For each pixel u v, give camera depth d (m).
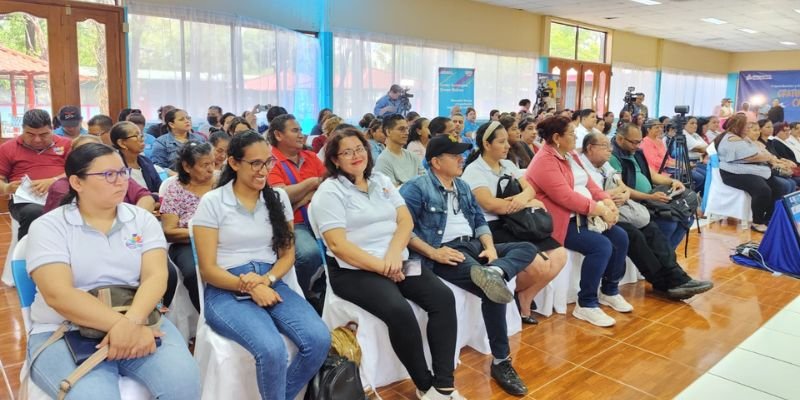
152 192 3.16
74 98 5.65
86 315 1.54
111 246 1.67
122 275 1.68
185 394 1.56
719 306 3.40
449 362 2.15
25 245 1.68
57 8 5.45
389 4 8.12
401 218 2.34
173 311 2.45
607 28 11.87
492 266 2.43
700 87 15.28
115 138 3.02
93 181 1.61
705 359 2.68
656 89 13.64
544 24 10.41
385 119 3.57
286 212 2.11
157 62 6.05
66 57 5.57
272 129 2.86
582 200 3.05
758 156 5.35
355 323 2.18
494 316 2.38
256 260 2.01
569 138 3.11
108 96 5.82
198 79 6.34
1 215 5.29
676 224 3.78
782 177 5.65
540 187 3.12
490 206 2.93
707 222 5.74
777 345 2.84
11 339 2.68
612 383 2.43
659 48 13.46
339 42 7.67
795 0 8.56
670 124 6.65
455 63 9.09
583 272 3.13
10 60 5.32
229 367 1.80
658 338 2.91
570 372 2.53
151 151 4.21
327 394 1.85
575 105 11.51
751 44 14.16
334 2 7.55
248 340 1.75
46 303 1.57
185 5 6.21
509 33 9.88
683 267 4.22
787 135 6.79
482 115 9.70
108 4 5.71
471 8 9.18
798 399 2.33
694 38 13.26
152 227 1.78
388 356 2.31
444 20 8.84
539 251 2.88
